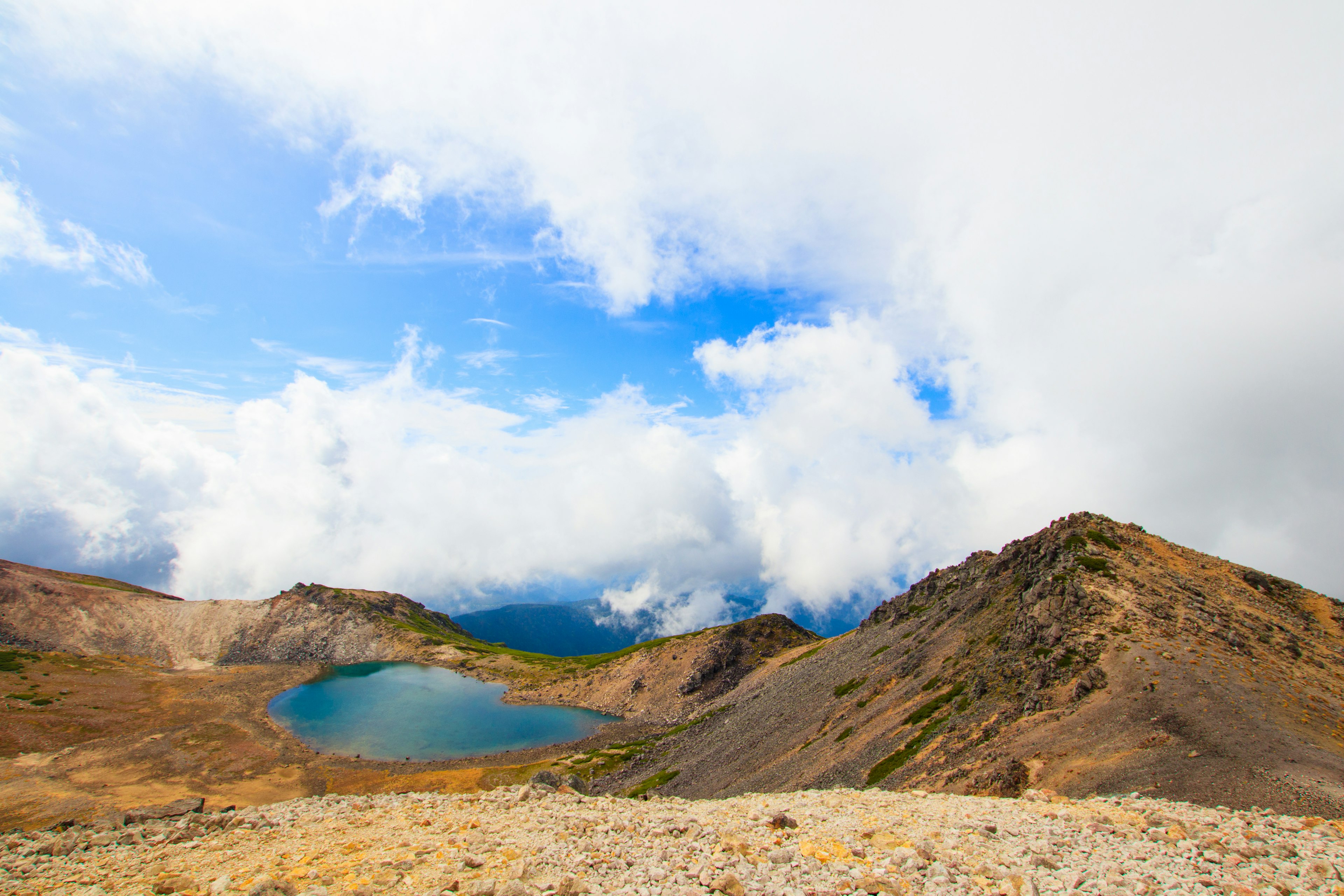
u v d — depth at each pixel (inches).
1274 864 642.8
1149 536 4065.0
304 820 919.7
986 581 4719.5
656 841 693.3
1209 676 2156.7
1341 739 1756.9
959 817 850.8
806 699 4936.0
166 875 637.9
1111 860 657.6
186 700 6983.3
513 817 856.3
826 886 550.3
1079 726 2126.0
